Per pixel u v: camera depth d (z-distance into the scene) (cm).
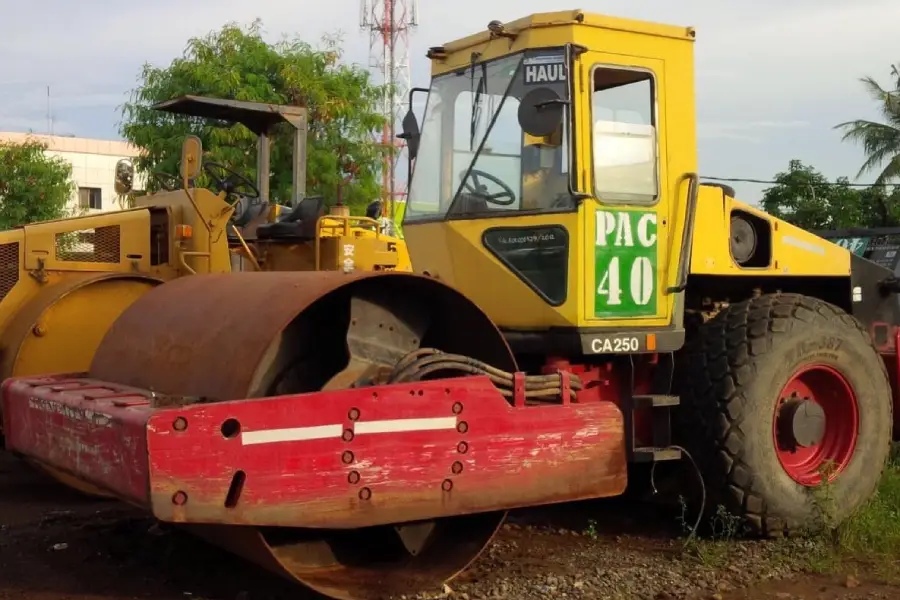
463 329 436
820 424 527
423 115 555
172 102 689
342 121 1641
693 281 553
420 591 404
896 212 2347
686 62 509
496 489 406
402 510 381
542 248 483
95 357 480
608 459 439
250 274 457
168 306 454
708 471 510
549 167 480
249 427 350
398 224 950
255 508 350
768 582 454
